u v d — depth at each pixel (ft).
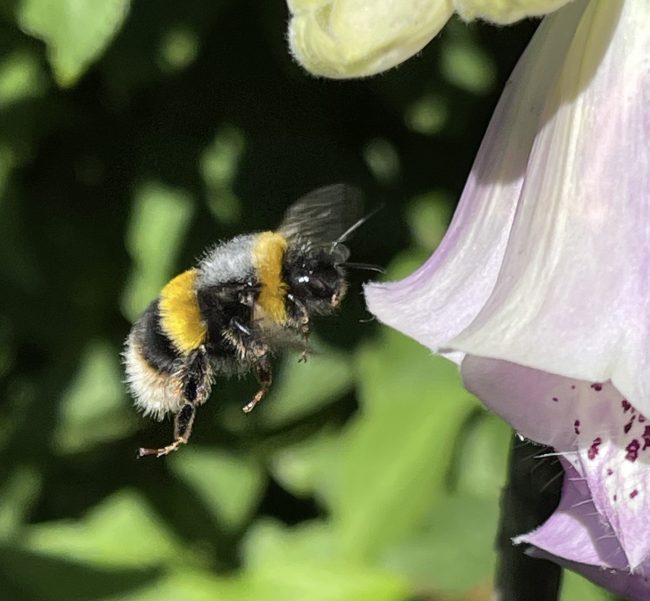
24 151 0.53
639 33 0.29
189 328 0.40
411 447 0.49
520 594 0.32
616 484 0.28
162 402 0.40
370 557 0.49
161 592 0.52
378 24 0.28
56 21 0.44
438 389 0.50
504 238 0.31
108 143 0.55
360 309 0.55
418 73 0.54
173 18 0.50
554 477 0.31
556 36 0.30
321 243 0.40
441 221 0.55
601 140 0.29
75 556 0.53
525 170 0.30
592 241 0.28
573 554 0.29
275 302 0.40
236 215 0.54
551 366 0.27
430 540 0.48
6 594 0.52
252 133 0.55
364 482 0.49
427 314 0.31
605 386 0.28
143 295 0.53
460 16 0.27
